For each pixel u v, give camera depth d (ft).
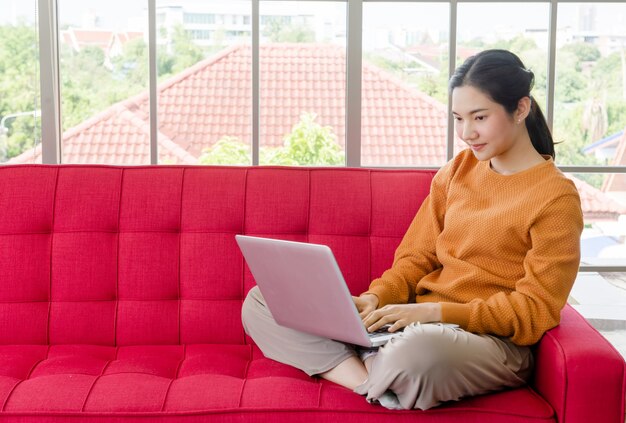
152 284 6.99
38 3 10.76
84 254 6.98
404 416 5.07
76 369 6.04
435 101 11.85
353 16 11.44
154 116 11.50
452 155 11.96
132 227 7.06
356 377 5.60
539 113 6.14
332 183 7.20
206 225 7.06
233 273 7.02
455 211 6.26
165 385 5.55
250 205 7.11
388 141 11.88
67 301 6.96
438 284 6.18
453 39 11.70
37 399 5.31
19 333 6.89
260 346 6.32
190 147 11.72
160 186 7.14
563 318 5.68
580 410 4.92
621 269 12.94
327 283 5.24
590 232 12.83
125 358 6.40
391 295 6.31
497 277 5.90
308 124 11.82
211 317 6.95
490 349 5.21
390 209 7.13
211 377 5.69
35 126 11.18
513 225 5.77
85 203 7.07
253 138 11.74
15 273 6.93
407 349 4.95
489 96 5.64
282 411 5.16
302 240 7.12
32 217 7.03
